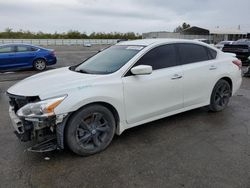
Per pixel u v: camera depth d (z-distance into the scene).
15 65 12.11
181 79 4.45
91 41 57.03
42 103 3.16
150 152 3.66
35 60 12.60
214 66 5.04
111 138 3.76
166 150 3.72
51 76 3.95
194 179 2.99
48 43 51.81
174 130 4.44
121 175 3.09
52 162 3.39
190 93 4.67
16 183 2.94
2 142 4.00
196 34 58.22
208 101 5.10
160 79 4.15
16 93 3.43
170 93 4.34
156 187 2.86
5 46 11.89
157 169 3.21
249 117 5.11
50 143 3.37
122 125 3.88
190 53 4.75
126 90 3.79
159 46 4.33
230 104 6.01
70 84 3.45
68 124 3.35
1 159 3.47
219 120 4.92
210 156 3.53
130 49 4.32
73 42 54.44
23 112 3.22
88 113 3.47
